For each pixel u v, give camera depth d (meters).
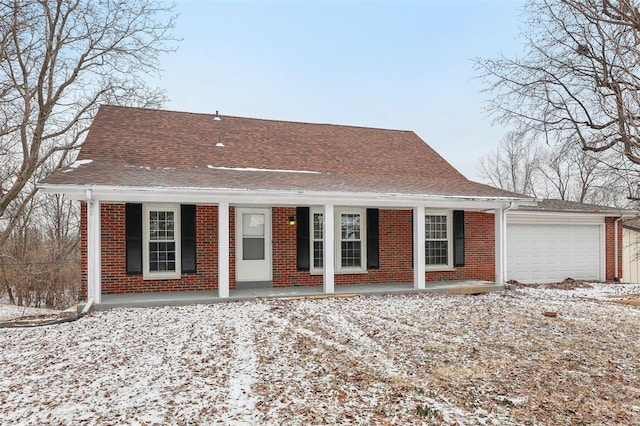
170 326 8.09
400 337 7.51
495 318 9.08
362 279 13.43
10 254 18.72
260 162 13.47
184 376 5.58
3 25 14.38
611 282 16.66
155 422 4.32
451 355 6.56
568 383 5.57
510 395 5.13
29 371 5.80
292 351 6.64
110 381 5.41
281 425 4.27
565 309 10.25
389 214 13.82
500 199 12.70
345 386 5.30
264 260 12.66
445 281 14.09
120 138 12.95
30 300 18.97
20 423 4.32
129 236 11.14
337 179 12.73
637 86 5.96
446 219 14.48
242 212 12.48
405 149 17.03
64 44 16.83
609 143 8.40
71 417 4.43
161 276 11.47
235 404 4.75
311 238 13.07
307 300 10.96
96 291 9.66
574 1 6.72
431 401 4.91
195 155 12.97
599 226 16.97
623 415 4.70
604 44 6.86
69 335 7.57
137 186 9.34
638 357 6.64
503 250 13.31
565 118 8.84
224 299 10.53
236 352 6.56
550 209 15.85
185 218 11.66
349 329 8.01
